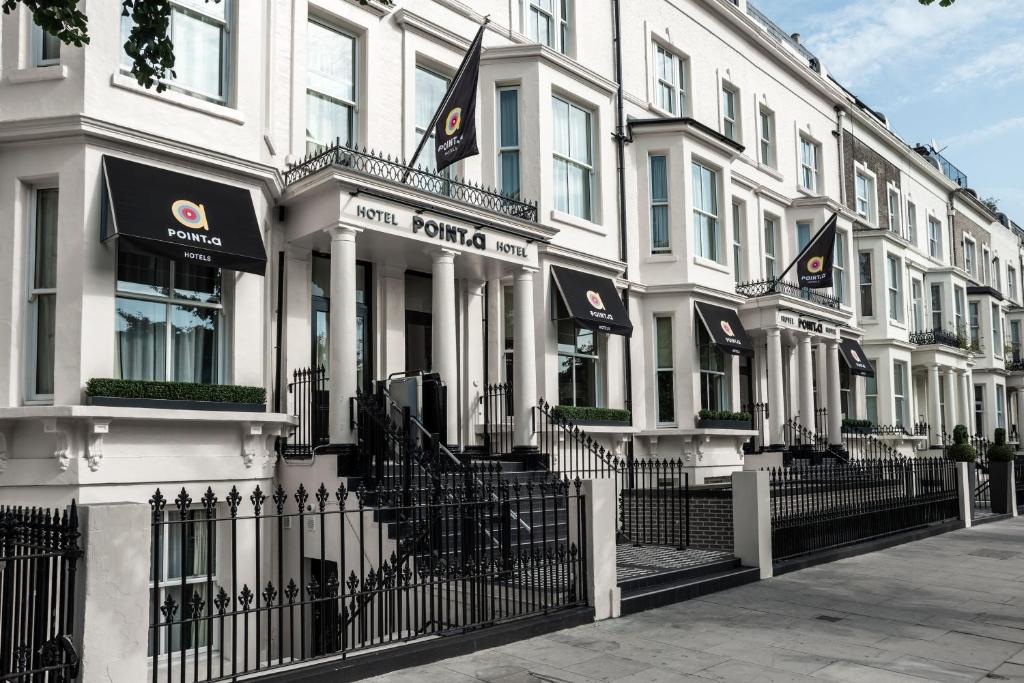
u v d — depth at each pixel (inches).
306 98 491.5
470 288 562.3
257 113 424.5
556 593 338.0
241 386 395.2
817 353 911.0
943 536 631.8
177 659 358.0
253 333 415.5
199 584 377.4
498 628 302.4
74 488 340.2
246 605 232.8
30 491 343.0
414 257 506.6
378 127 519.8
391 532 359.9
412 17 540.1
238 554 389.4
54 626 203.2
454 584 327.6
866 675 270.7
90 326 354.9
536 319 594.9
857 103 1143.6
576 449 557.3
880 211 1143.0
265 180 425.1
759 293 815.1
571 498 347.3
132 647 208.7
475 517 311.7
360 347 511.8
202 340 404.8
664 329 709.3
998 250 1641.2
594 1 688.4
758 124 889.5
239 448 396.8
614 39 703.7
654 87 743.7
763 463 742.5
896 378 1067.9
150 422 363.9
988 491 904.3
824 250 788.0
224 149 407.2
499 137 605.0
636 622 339.0
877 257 1040.2
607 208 664.4
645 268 702.5
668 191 709.3
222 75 421.1
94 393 345.4
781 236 907.4
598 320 604.1
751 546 445.1
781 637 318.0
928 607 375.2
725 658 287.9
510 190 601.6
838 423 867.4
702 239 742.5
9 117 361.4
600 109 663.8
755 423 824.9
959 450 841.5
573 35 661.3
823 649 301.6
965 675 272.7
